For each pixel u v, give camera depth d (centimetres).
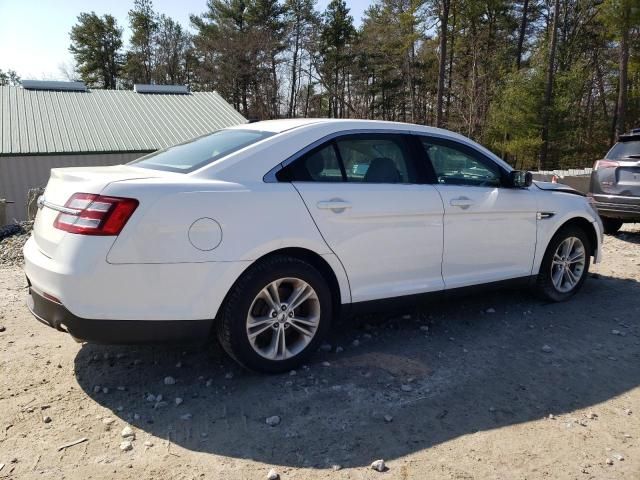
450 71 4275
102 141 2077
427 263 401
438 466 257
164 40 5709
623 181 791
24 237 739
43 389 325
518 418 302
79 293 283
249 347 326
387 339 412
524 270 469
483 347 400
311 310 353
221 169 327
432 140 420
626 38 2758
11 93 2391
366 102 4969
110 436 278
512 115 3167
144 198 291
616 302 511
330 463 258
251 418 297
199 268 303
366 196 364
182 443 273
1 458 257
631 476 253
